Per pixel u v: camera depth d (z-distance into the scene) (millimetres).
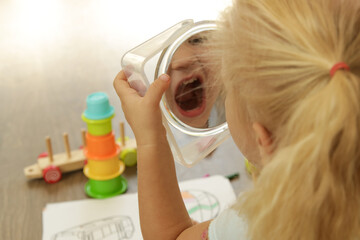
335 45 393
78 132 1053
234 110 502
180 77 570
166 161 576
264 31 432
